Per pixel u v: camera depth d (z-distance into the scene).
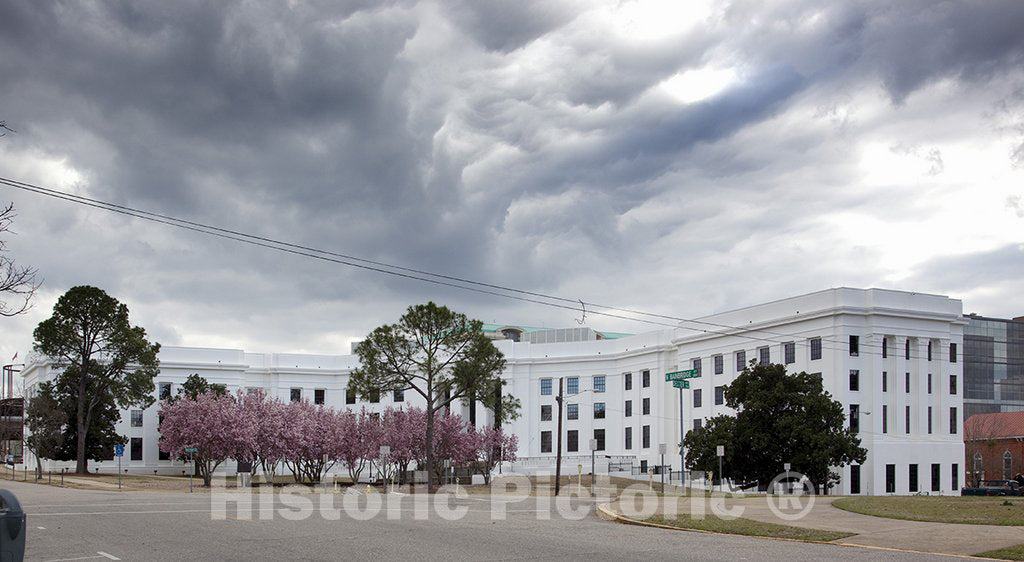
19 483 65.94
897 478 75.88
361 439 81.12
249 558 18.09
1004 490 67.75
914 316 78.50
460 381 65.38
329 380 111.56
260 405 82.06
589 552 19.44
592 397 105.00
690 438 67.31
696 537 23.11
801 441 61.81
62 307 82.44
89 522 25.91
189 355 104.94
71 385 86.50
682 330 95.00
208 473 73.94
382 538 21.75
